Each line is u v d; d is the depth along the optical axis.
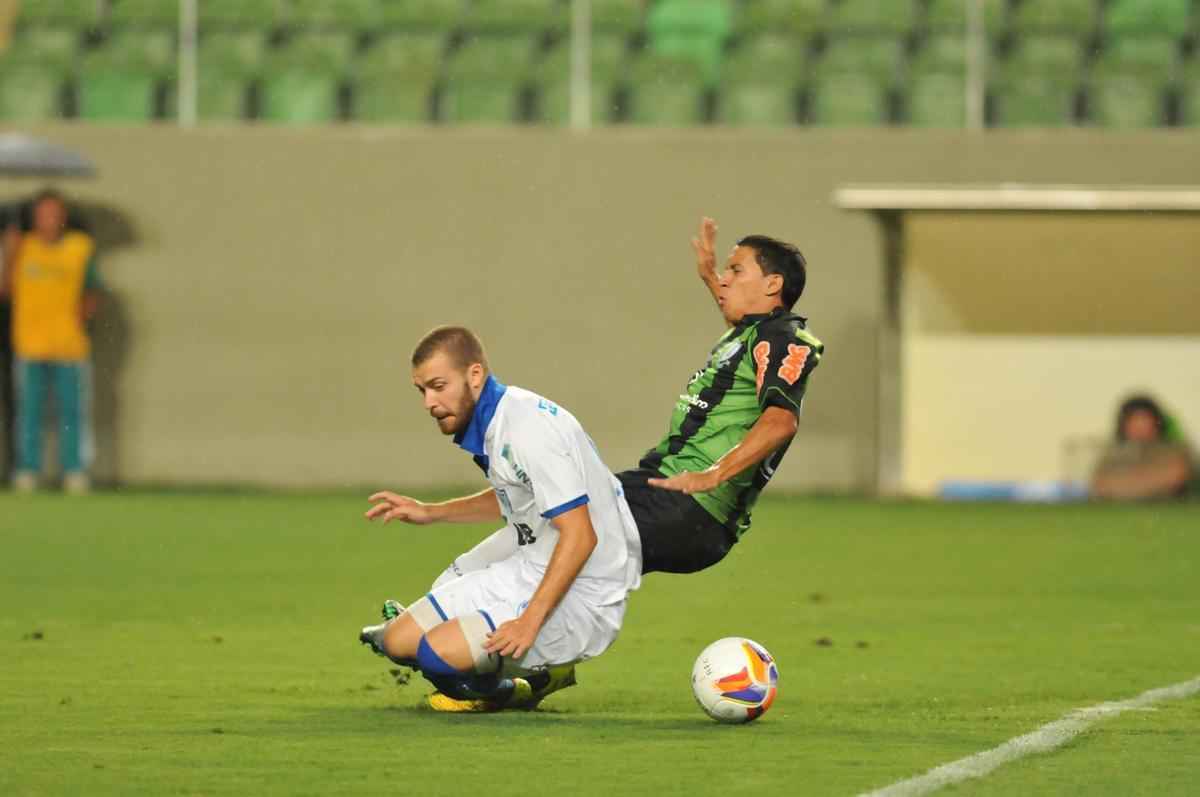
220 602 36.62
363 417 69.50
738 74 70.88
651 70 70.94
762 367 22.44
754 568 44.28
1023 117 68.69
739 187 68.38
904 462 67.50
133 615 34.41
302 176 69.38
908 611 35.91
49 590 38.59
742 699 21.62
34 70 72.06
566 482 21.34
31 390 67.38
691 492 21.53
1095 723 21.97
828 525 56.19
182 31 70.62
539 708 23.31
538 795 17.20
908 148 67.62
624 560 22.36
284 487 69.56
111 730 21.11
